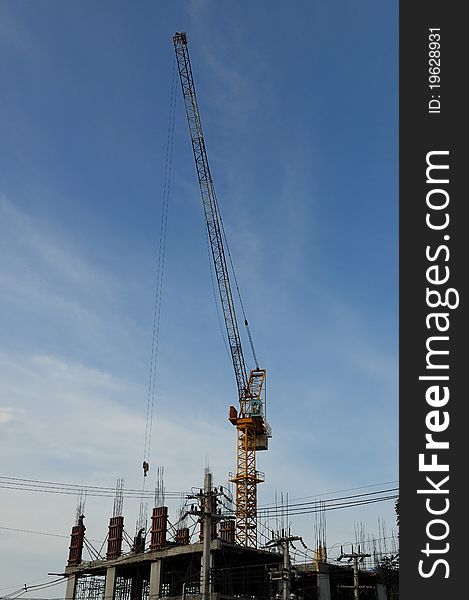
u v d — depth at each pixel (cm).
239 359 11744
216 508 4981
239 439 11500
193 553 7094
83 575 8506
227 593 7106
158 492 7788
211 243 11194
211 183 10931
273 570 5544
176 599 6931
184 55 10619
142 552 7694
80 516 8888
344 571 7844
